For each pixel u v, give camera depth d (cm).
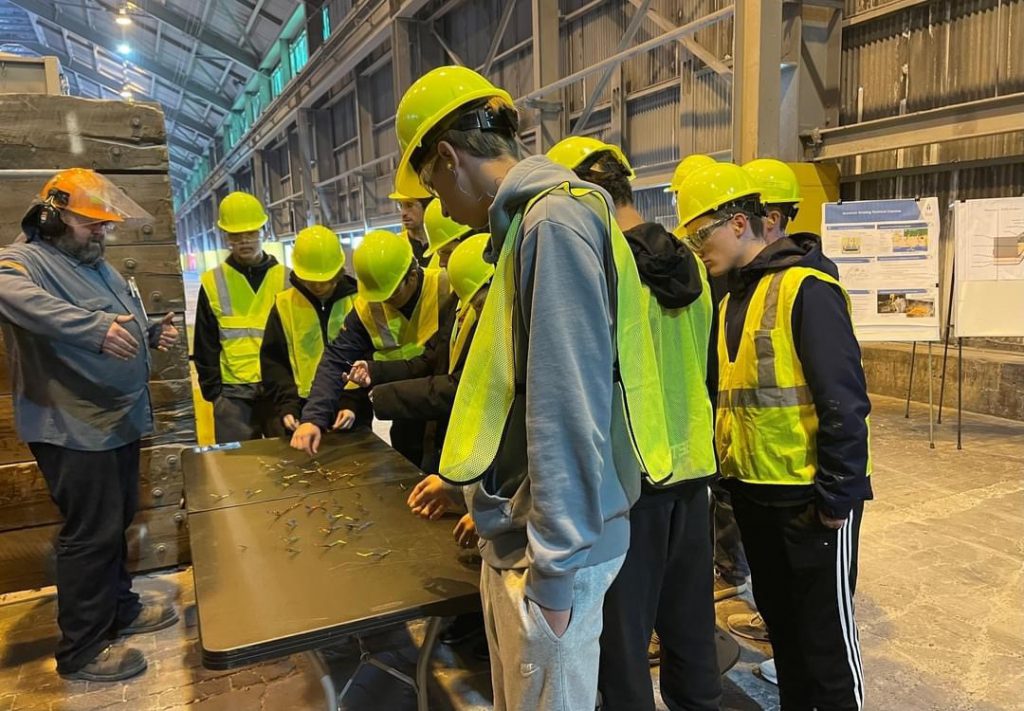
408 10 877
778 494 159
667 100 658
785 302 158
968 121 441
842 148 527
